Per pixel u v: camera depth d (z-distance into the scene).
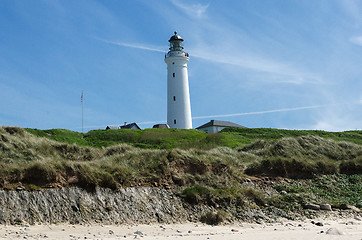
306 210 19.09
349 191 23.08
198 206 17.95
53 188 16.28
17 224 14.00
